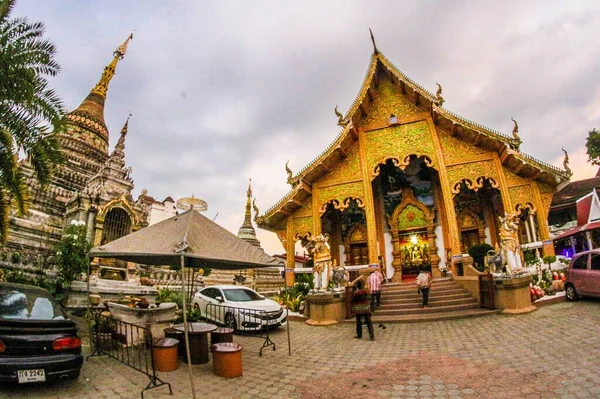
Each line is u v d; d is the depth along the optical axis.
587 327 8.02
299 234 18.52
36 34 9.09
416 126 17.80
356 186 17.95
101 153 25.19
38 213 17.06
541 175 15.08
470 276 14.27
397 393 5.24
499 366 6.09
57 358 5.15
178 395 5.30
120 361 7.02
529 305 11.54
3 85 8.20
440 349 7.71
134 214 17.92
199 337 7.25
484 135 15.66
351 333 10.48
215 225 7.22
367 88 17.89
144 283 17.17
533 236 16.06
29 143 8.64
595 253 11.22
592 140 24.05
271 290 26.25
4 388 5.17
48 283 12.02
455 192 16.39
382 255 20.20
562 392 4.74
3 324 5.06
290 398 5.22
